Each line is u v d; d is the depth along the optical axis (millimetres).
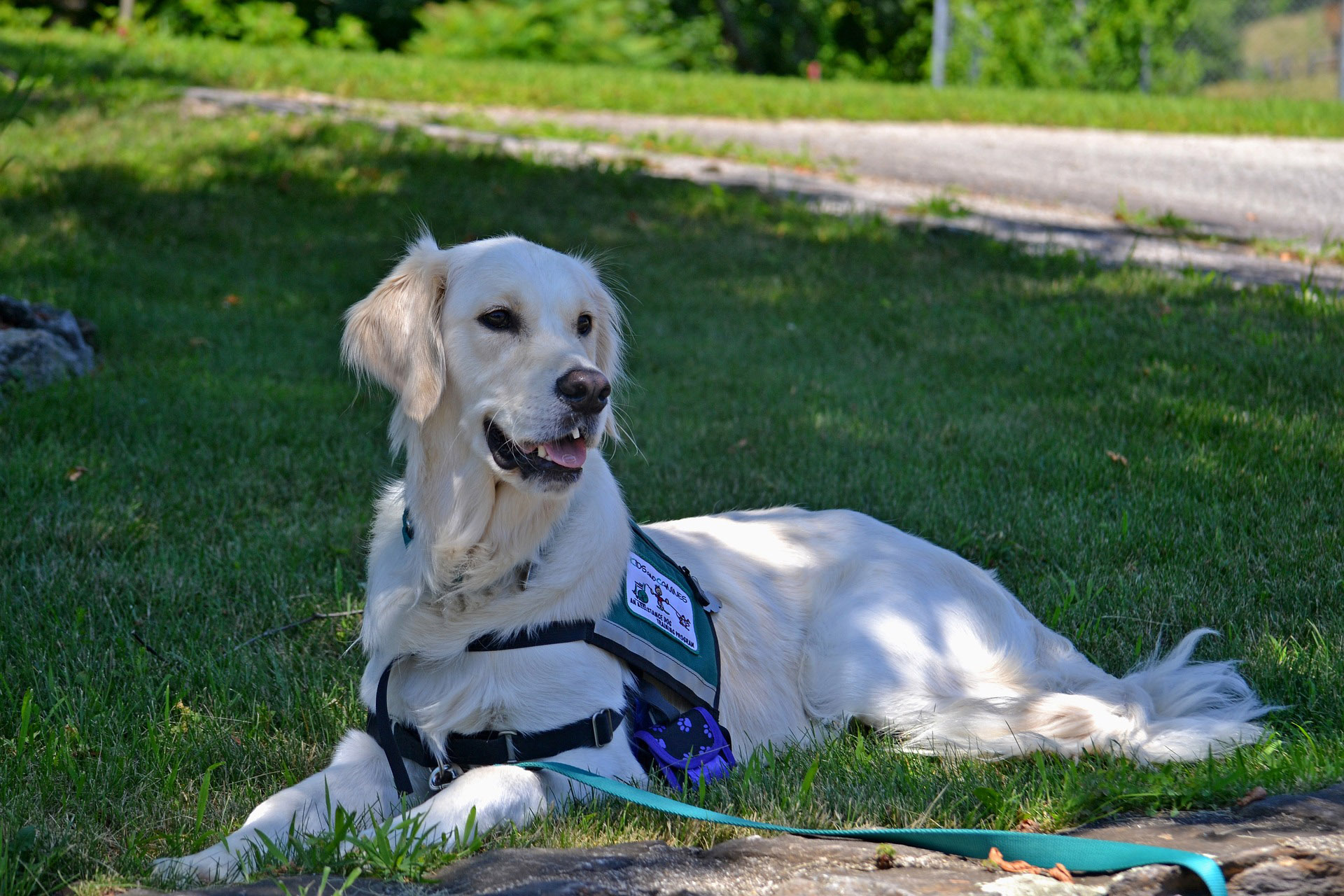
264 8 23094
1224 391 6172
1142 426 5852
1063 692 3318
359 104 14758
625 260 9320
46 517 4594
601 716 2760
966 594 3463
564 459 2768
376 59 18516
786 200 10914
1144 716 3152
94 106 12594
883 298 8469
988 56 21672
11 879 2377
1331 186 12047
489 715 2760
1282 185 12117
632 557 3025
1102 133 15305
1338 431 5520
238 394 6328
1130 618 3947
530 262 2984
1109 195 11609
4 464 5059
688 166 12266
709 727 2941
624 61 25625
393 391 3094
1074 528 4699
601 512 2953
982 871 2303
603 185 11000
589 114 15539
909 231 10031
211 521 4773
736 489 5230
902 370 7043
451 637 2793
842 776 2916
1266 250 9367
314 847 2428
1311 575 4156
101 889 2367
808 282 8922
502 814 2553
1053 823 2635
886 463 5492
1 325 6543
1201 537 4539
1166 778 2754
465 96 15969
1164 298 7863
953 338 7516
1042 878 2236
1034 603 4133
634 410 6348
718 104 16266
